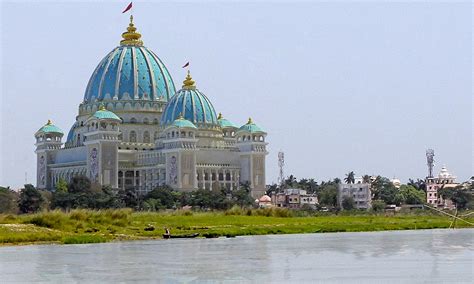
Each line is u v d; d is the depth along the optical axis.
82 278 55.66
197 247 85.75
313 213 190.25
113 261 68.19
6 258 71.56
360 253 76.50
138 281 53.72
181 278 55.41
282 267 62.78
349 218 163.12
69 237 95.44
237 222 131.12
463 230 131.00
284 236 110.94
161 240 100.38
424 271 59.31
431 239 100.12
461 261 67.12
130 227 113.56
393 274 57.47
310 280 54.03
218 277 55.84
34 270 61.06
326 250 80.50
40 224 106.00
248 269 61.19
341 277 55.78
